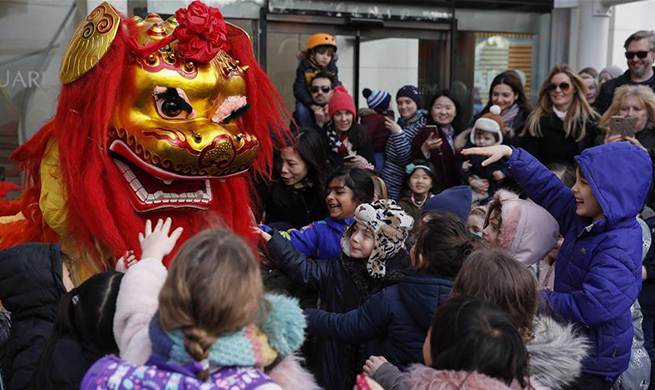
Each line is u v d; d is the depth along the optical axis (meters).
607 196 2.68
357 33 6.33
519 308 2.18
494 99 5.58
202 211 2.93
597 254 2.69
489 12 6.93
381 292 2.60
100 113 2.55
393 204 2.96
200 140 2.57
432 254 2.50
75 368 2.04
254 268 1.68
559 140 5.13
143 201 2.70
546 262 3.44
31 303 2.42
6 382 2.46
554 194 3.04
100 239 2.66
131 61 2.62
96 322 2.00
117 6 4.34
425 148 5.07
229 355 1.62
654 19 8.26
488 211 3.18
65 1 4.43
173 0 5.28
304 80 5.47
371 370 2.29
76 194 2.61
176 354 1.65
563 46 7.51
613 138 4.05
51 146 2.83
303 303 3.33
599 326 2.65
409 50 6.59
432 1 6.55
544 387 2.01
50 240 2.94
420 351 2.49
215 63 2.76
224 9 5.64
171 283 1.64
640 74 5.65
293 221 4.24
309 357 3.22
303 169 4.12
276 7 5.84
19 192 4.34
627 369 3.00
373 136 5.43
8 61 4.39
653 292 3.58
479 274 2.21
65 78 2.66
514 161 3.05
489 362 1.78
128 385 1.65
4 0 4.35
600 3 7.45
